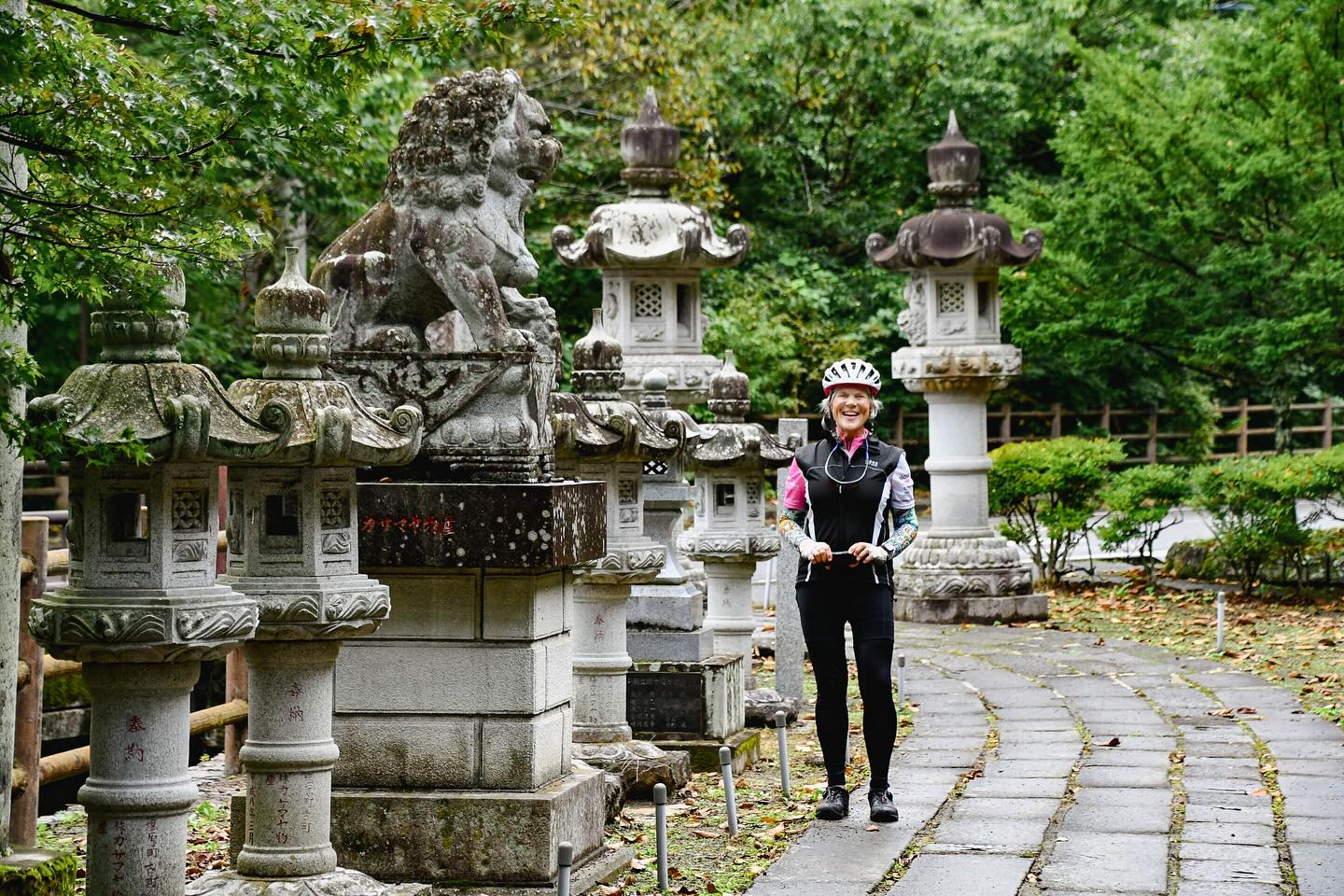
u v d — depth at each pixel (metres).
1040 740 9.67
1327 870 6.67
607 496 8.00
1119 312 18.75
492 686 6.48
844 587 7.75
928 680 12.12
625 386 12.97
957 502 16.08
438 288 6.72
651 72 21.53
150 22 5.61
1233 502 16.41
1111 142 18.50
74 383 4.95
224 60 5.62
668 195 13.39
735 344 23.34
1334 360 18.08
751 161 27.17
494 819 6.36
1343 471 16.09
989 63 28.16
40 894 4.95
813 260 28.27
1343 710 10.51
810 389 28.06
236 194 6.11
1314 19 17.64
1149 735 9.77
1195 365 20.23
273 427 5.06
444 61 7.86
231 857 6.56
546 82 22.36
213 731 10.42
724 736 8.91
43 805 9.97
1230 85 18.28
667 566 9.67
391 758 6.52
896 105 28.16
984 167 29.31
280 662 5.43
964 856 6.95
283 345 5.46
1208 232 18.20
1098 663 12.87
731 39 25.77
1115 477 17.92
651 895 6.48
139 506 4.94
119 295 4.95
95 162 4.73
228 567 5.57
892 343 29.14
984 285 15.99
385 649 6.53
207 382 5.02
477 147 6.61
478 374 6.50
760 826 7.61
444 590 6.50
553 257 23.80
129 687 4.85
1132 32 29.66
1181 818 7.63
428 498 6.37
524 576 6.46
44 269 4.75
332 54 5.96
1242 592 16.89
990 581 15.70
